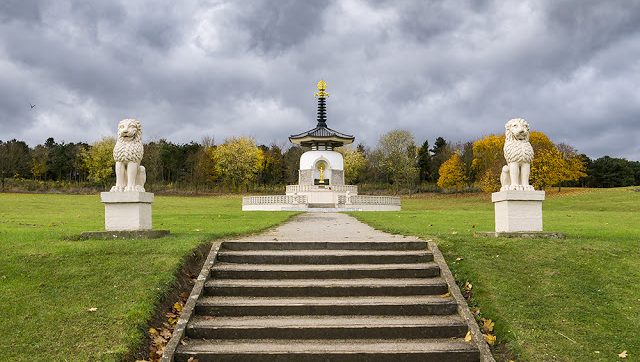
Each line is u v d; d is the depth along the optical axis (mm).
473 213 31906
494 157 78750
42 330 8938
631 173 94688
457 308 10266
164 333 9320
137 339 8797
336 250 13305
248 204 48906
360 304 10250
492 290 10852
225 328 9438
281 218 27359
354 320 9867
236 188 87500
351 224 23234
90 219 27516
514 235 14391
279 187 92312
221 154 87438
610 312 10062
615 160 96125
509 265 12156
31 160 88250
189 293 11078
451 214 30578
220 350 8797
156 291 10438
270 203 48344
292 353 8750
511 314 9891
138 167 15320
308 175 56844
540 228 14938
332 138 57781
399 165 87125
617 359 8539
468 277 11508
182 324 9430
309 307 10211
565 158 76812
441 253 12789
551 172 66562
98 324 9141
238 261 12547
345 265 12203
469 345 9086
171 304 10438
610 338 9156
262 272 11656
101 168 82750
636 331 9406
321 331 9469
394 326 9516
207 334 9422
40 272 11258
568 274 11703
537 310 10047
